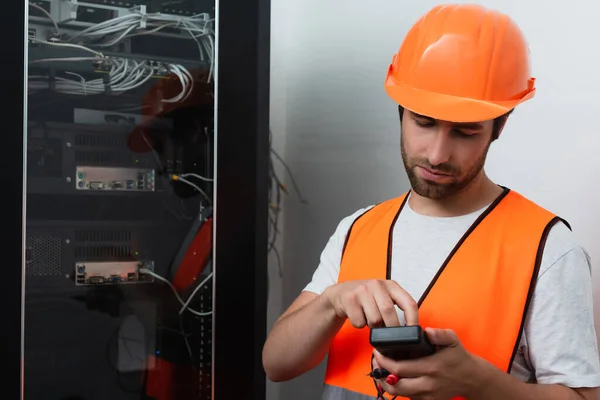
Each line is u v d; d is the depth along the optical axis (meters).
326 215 2.17
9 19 1.34
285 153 2.41
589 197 1.31
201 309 1.65
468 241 1.00
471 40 0.99
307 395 2.18
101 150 1.59
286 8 2.38
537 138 1.42
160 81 1.63
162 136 1.65
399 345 0.83
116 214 1.61
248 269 1.57
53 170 1.54
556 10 1.38
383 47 1.90
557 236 0.95
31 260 1.52
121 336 1.62
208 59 1.62
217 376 1.56
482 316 0.95
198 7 1.62
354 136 2.02
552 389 0.89
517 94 1.00
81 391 1.58
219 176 1.56
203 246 1.64
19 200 1.36
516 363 0.96
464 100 0.95
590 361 0.90
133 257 1.63
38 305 1.53
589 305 0.92
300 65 2.31
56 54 1.53
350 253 1.12
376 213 1.15
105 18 1.58
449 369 0.86
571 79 1.34
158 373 1.65
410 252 1.04
